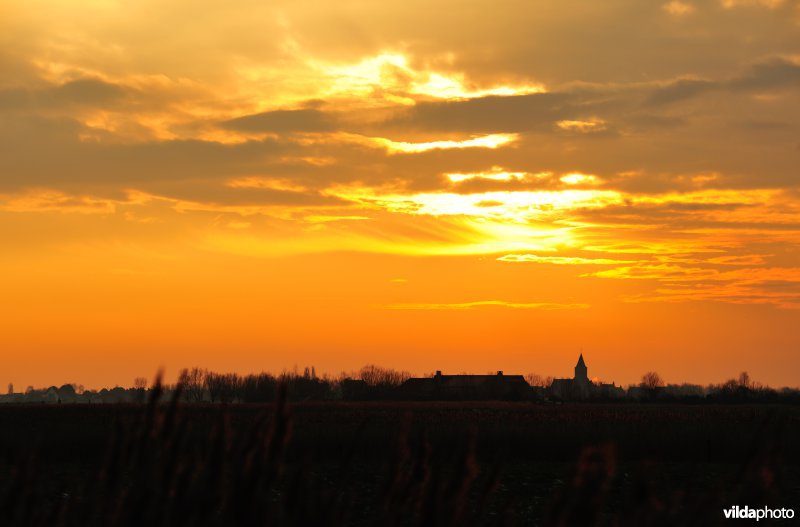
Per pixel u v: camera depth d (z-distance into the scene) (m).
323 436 61.75
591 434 67.69
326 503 7.67
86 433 60.47
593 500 6.75
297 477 7.56
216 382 185.62
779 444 7.25
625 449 63.94
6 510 7.51
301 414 103.19
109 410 116.31
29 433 8.12
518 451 64.81
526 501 40.88
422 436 8.19
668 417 100.38
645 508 7.09
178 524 7.11
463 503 7.68
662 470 53.50
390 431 65.50
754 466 7.16
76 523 7.28
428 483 7.74
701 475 50.19
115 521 7.10
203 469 7.23
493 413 116.38
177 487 7.16
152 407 7.31
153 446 7.23
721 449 63.25
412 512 8.25
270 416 7.65
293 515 7.49
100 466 7.40
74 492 8.39
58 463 51.28
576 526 6.73
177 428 7.30
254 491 7.19
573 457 63.50
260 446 7.40
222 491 7.21
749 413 111.44
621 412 118.75
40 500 7.82
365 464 55.19
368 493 40.84
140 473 7.20
